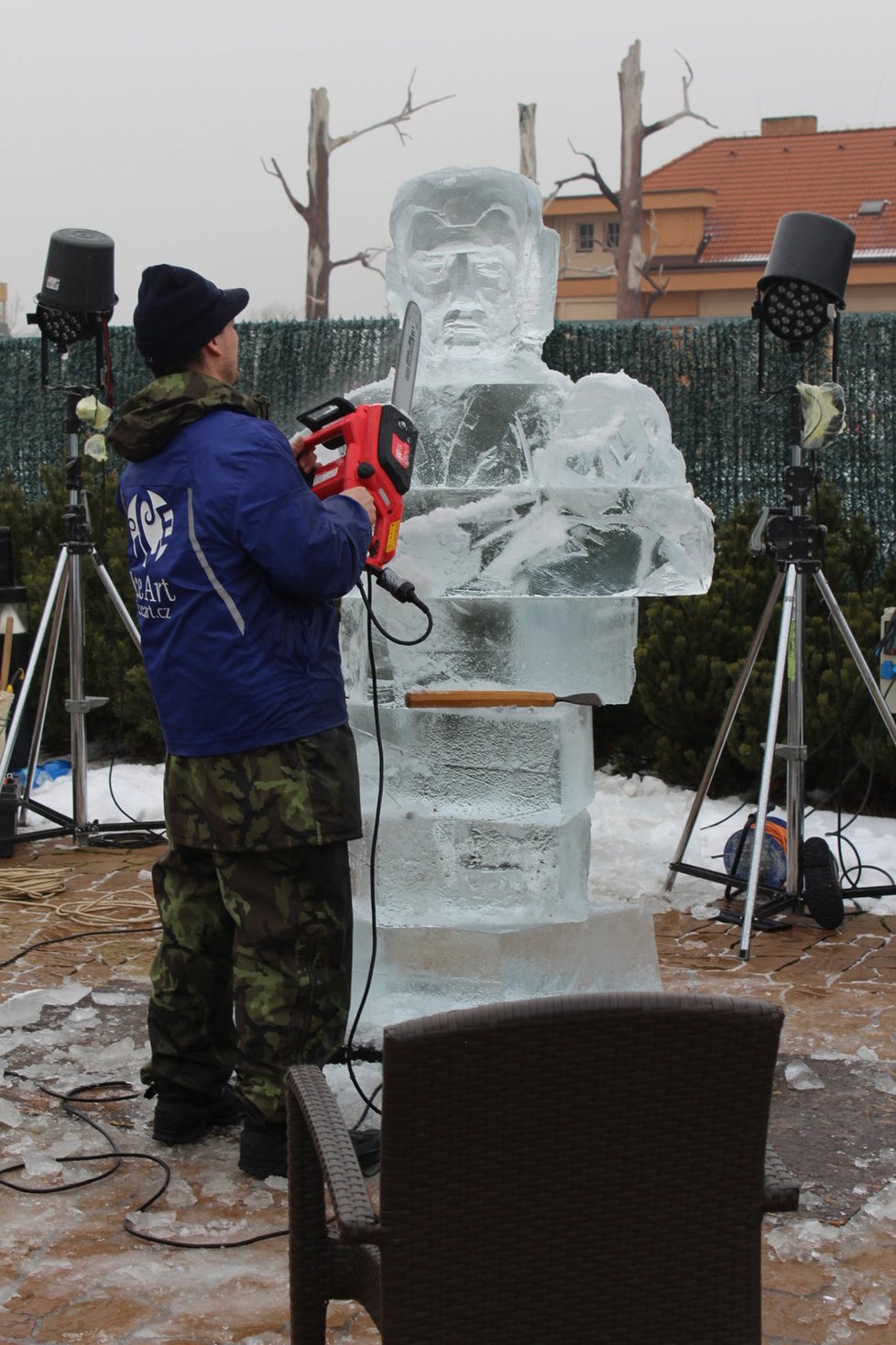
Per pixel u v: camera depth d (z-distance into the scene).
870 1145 3.04
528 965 3.27
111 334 8.66
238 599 2.68
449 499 3.10
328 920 2.84
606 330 7.61
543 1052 1.56
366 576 3.19
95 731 7.27
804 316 4.52
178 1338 2.33
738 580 6.30
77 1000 3.92
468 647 3.24
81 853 5.58
